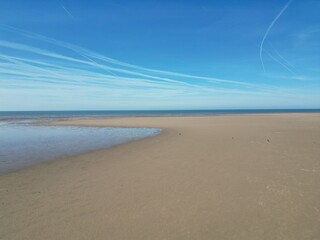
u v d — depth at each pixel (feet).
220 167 28.55
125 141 55.26
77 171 28.94
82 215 16.92
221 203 18.42
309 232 14.19
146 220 16.08
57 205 18.63
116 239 13.97
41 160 35.50
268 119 139.74
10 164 32.99
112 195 20.54
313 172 25.52
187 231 14.67
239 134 61.82
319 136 54.75
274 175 24.79
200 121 125.70
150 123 113.50
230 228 14.89
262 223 15.37
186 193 20.62
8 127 96.78
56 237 14.25
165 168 28.99
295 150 37.55
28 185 23.67
